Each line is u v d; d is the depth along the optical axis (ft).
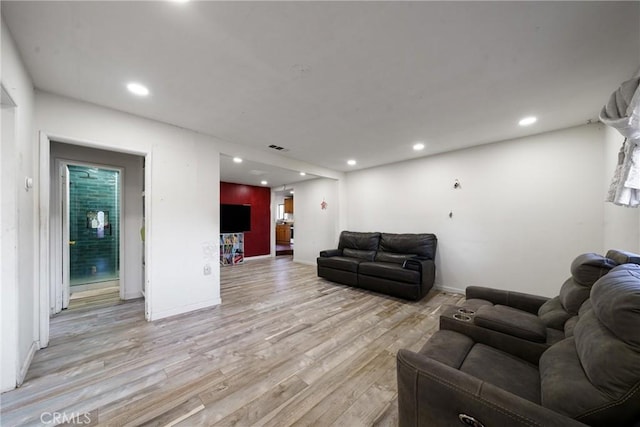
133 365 6.45
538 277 10.63
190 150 10.23
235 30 4.88
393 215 15.67
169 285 9.67
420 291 11.46
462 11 4.40
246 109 8.32
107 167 11.43
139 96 7.51
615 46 5.26
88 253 14.25
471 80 6.59
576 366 3.45
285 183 22.89
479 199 12.19
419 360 3.67
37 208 7.09
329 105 8.02
